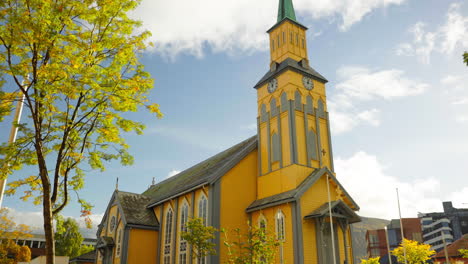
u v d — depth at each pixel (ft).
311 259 92.12
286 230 96.07
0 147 55.16
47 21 49.96
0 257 142.31
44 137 56.13
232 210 106.22
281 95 114.73
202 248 91.71
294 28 125.80
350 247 104.17
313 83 119.24
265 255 69.00
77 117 58.54
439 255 222.89
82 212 61.87
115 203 142.00
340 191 104.83
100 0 55.62
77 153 58.44
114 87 56.29
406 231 389.80
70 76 53.83
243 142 137.28
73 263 168.86
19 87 53.47
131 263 122.93
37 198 60.29
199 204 111.14
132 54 59.52
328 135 116.47
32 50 52.06
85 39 56.08
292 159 103.24
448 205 437.58
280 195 101.81
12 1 51.16
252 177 114.62
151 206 138.92
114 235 135.95
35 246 296.51
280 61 122.21
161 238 128.36
